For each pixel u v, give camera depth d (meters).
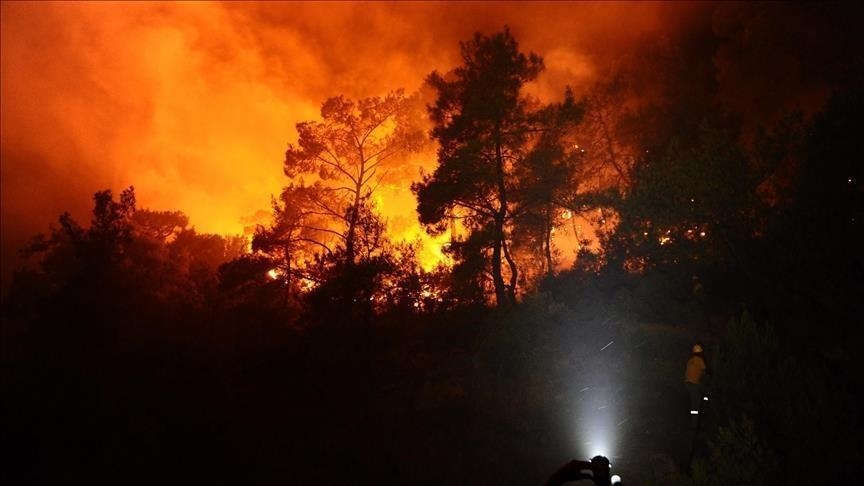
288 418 16.98
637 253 21.77
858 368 9.74
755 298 17.70
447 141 26.72
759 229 18.33
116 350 24.88
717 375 9.68
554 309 21.62
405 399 18.14
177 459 14.13
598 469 3.55
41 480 13.38
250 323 23.09
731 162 18.45
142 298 28.72
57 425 16.36
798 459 7.60
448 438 14.96
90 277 25.92
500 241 26.03
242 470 13.52
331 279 19.44
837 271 15.47
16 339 27.28
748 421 7.78
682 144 32.16
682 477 8.44
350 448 14.59
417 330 18.97
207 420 16.62
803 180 18.67
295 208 30.38
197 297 30.25
